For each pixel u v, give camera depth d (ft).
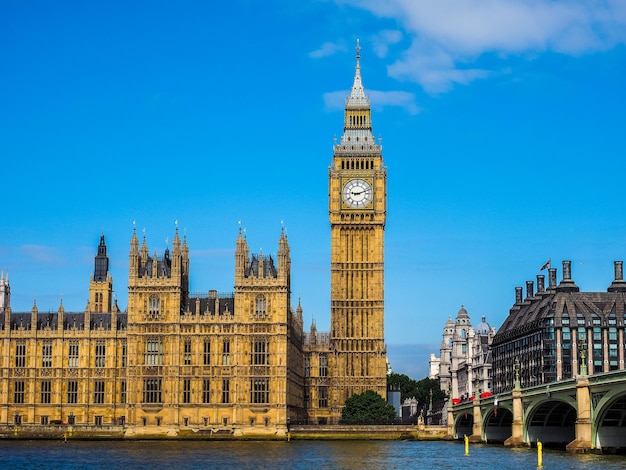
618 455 450.30
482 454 501.15
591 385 454.40
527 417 548.72
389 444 640.17
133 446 599.98
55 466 433.89
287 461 460.55
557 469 381.81
